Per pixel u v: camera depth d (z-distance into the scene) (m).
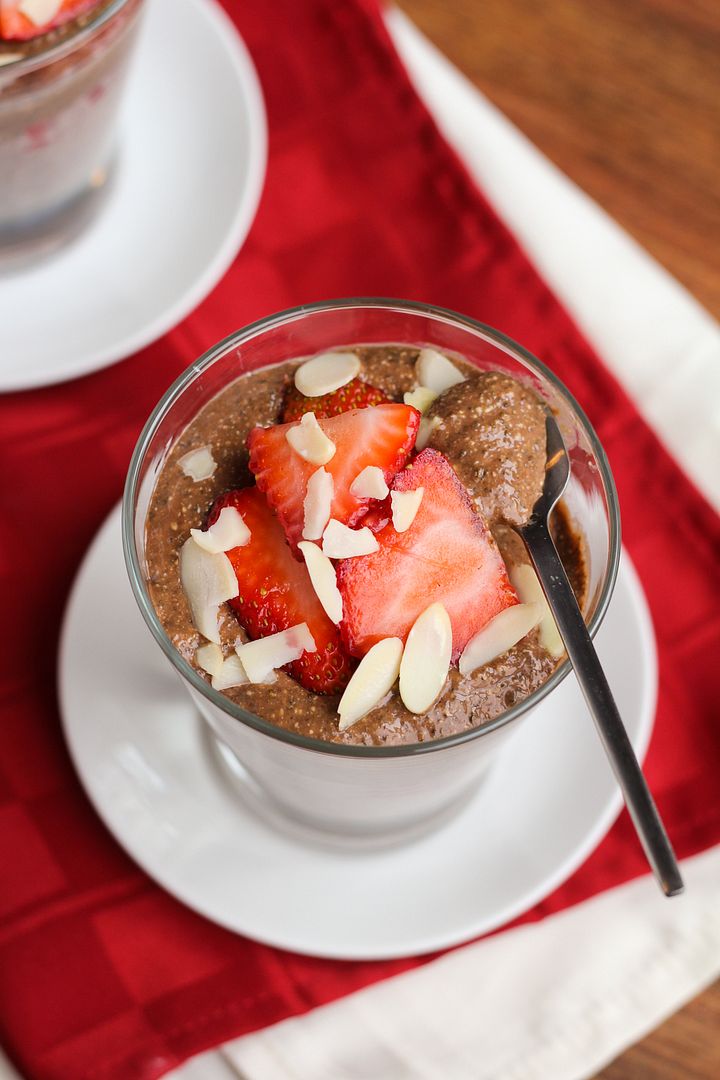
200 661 0.40
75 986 0.46
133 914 0.47
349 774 0.40
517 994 0.48
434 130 0.54
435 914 0.45
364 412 0.41
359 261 0.53
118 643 0.47
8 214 0.50
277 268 0.53
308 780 0.42
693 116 0.56
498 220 0.53
